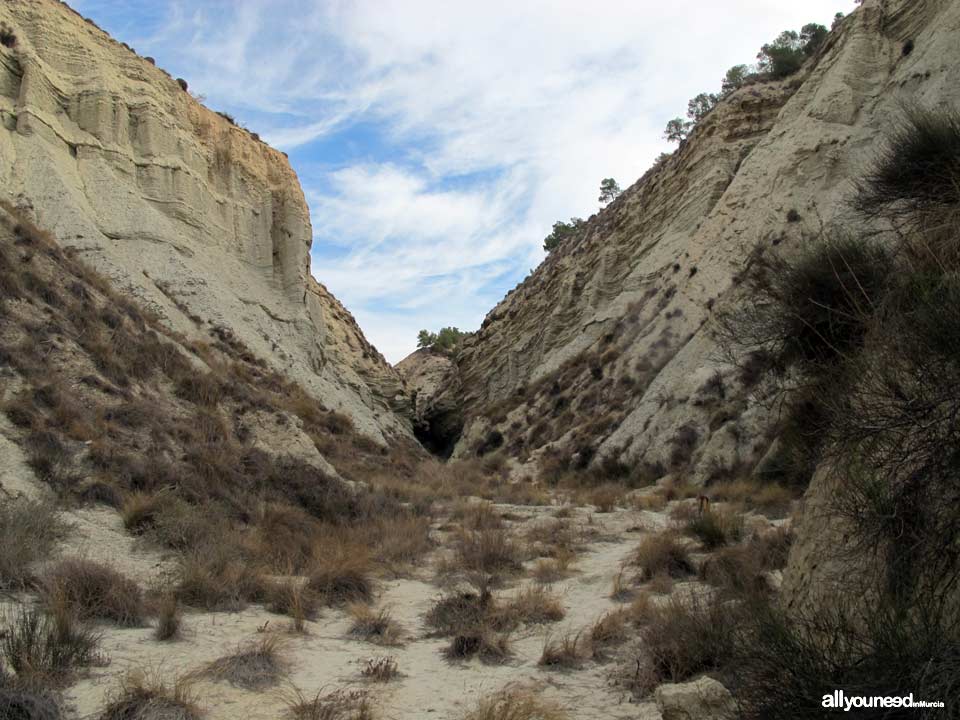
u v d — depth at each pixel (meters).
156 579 9.81
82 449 13.95
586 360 43.66
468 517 19.33
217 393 21.75
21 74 33.59
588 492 26.50
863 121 31.66
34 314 18.50
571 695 6.89
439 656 8.12
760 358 8.27
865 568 5.42
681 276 38.69
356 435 35.12
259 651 7.21
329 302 64.81
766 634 5.16
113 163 35.81
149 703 5.72
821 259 7.20
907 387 4.88
